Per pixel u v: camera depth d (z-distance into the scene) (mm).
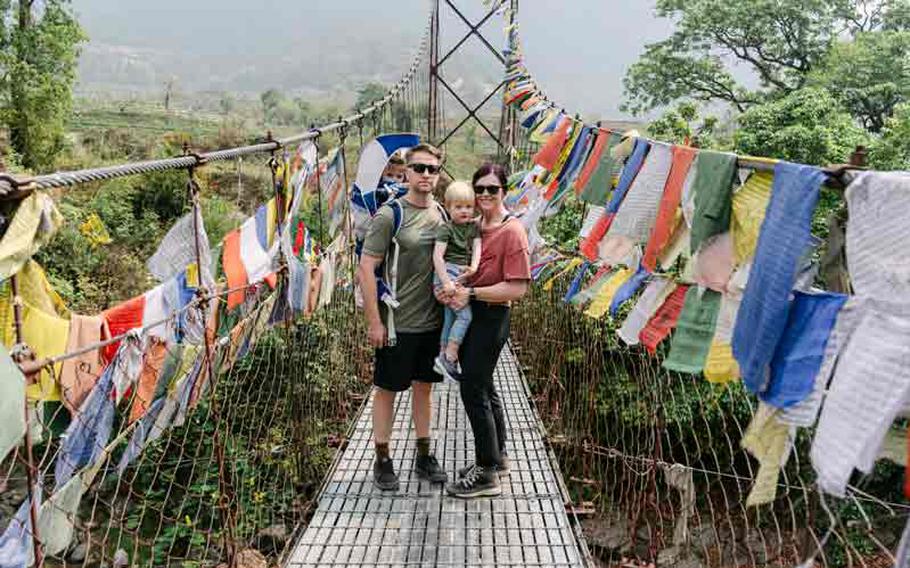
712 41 16828
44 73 13656
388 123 6371
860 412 1072
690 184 1849
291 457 3650
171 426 1975
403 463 3264
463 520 2758
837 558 4781
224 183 12625
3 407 1108
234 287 2225
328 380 4277
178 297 1896
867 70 12891
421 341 2895
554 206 3340
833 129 9008
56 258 8367
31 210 1261
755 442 1367
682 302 1901
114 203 10312
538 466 3271
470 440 3561
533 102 4938
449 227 2803
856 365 1103
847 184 1237
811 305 1264
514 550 2564
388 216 2758
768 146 9203
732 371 1649
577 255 3238
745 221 1599
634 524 2918
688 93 17172
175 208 11039
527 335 5723
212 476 5008
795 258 1278
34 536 1319
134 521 5230
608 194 2535
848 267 1185
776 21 15938
